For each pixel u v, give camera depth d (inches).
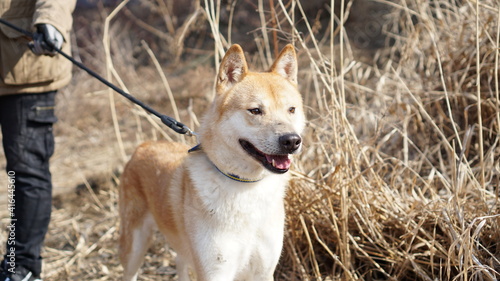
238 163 116.2
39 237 152.1
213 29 164.6
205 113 129.0
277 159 114.7
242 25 389.7
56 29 137.7
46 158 150.8
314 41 153.0
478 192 146.5
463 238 119.0
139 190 147.3
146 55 390.0
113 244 188.7
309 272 154.7
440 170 178.1
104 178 240.1
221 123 118.0
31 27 145.5
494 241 136.6
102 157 267.3
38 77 143.7
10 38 139.3
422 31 208.2
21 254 149.9
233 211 117.0
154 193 139.4
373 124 195.0
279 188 122.7
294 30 156.1
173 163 139.6
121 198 153.6
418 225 132.4
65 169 260.4
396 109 187.2
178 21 397.7
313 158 178.1
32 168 147.6
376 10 376.5
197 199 119.0
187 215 121.3
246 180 116.8
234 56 122.1
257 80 121.6
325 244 153.7
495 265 129.7
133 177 149.7
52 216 214.4
